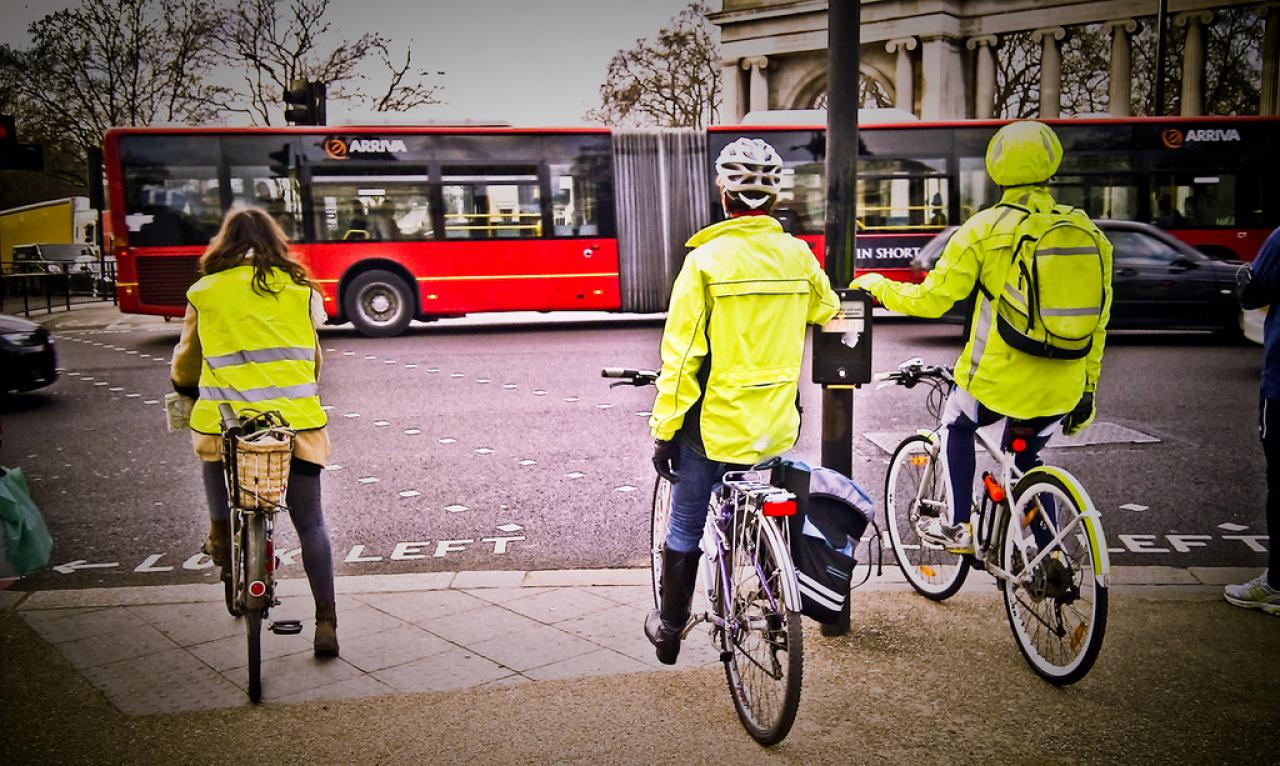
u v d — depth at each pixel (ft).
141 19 112.37
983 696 12.23
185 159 52.95
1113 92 128.67
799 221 57.41
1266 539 19.53
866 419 31.27
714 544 12.19
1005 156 12.91
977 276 13.07
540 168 55.62
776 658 10.84
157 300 52.80
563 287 56.03
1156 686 12.41
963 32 135.64
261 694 12.57
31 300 103.04
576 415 32.68
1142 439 27.78
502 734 11.45
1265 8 120.26
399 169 54.34
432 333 56.90
